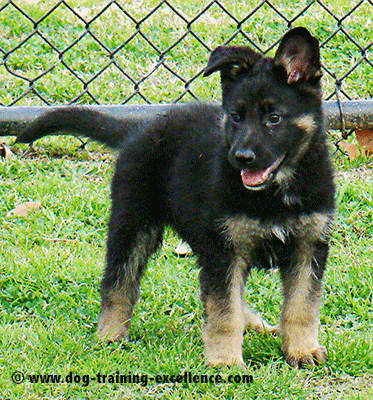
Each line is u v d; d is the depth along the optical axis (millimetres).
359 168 8539
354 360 5641
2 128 8211
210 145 6000
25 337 5887
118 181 6359
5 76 9562
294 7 11508
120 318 6176
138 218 6266
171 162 6262
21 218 7578
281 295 6512
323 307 6449
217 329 5590
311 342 5727
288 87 5590
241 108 5582
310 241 5688
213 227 5590
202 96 9344
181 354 5688
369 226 7582
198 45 10453
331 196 5695
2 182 8047
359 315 6348
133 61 10148
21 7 10992
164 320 6301
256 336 6051
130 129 6793
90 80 8812
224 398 5242
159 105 8344
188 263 7102
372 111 8469
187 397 5207
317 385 5449
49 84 9469
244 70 5688
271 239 5668
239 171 5516
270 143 5488
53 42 10375
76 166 8477
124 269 6227
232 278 5613
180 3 11641
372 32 10766
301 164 5613
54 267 6832
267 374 5457
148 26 10820
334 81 9602
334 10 11320
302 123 5609
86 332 6207
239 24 8773
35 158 8602
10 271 6734
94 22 10906
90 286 6738
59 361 5590
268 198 5527
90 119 6934
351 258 7023
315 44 5586
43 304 6473
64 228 7500
